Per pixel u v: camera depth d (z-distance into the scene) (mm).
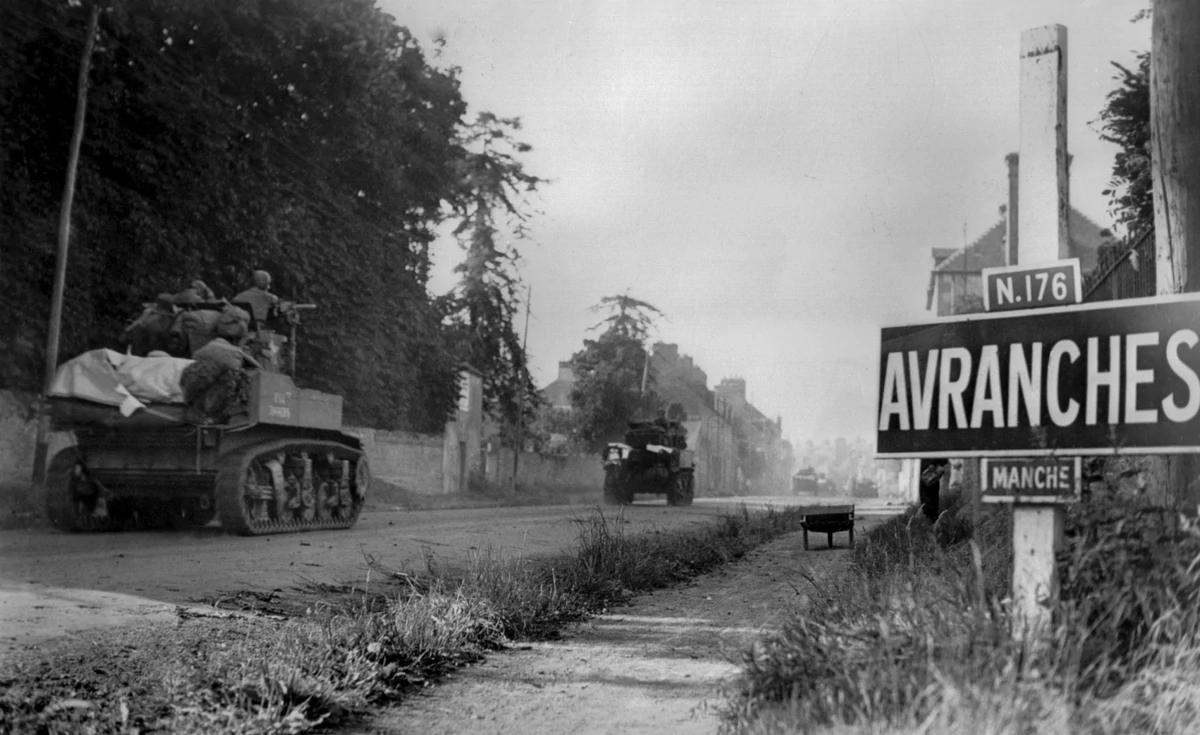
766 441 87375
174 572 9812
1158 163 5875
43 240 19078
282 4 24031
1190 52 5742
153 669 5582
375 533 15391
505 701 5449
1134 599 3869
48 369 16938
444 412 33250
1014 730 3297
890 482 57969
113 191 20500
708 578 11461
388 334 29906
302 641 6168
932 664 3689
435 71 28984
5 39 18672
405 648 6418
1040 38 4160
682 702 5406
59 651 5984
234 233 23312
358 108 26453
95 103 19906
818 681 4398
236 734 4547
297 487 15430
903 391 4402
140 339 15125
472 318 39750
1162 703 3502
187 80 22062
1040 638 3707
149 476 14508
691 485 34906
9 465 17938
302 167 25719
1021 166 4184
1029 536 4078
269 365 15875
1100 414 3955
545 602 8469
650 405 50344
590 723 4953
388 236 29516
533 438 47781
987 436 4184
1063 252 4105
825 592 7605
